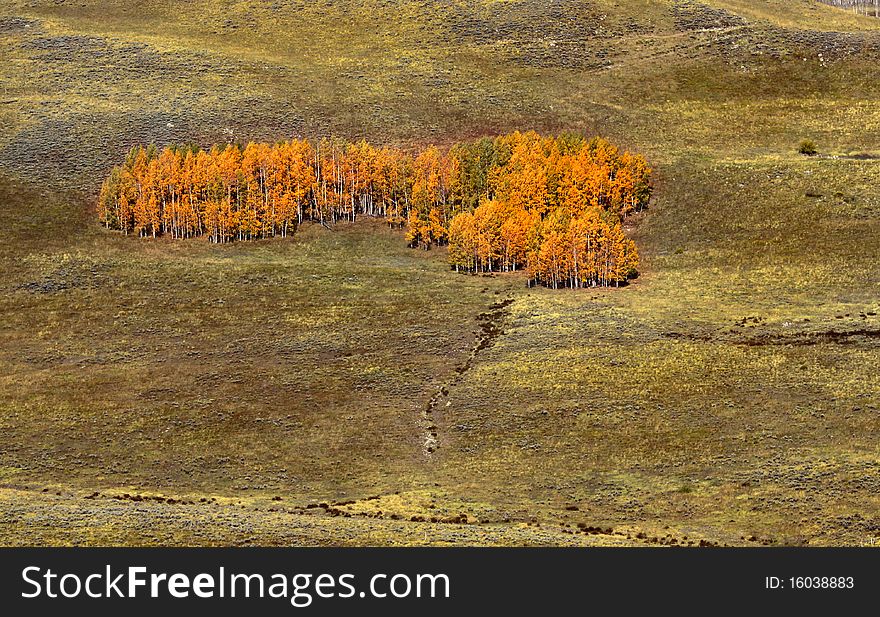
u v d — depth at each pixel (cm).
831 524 13788
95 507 14725
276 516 14462
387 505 15112
